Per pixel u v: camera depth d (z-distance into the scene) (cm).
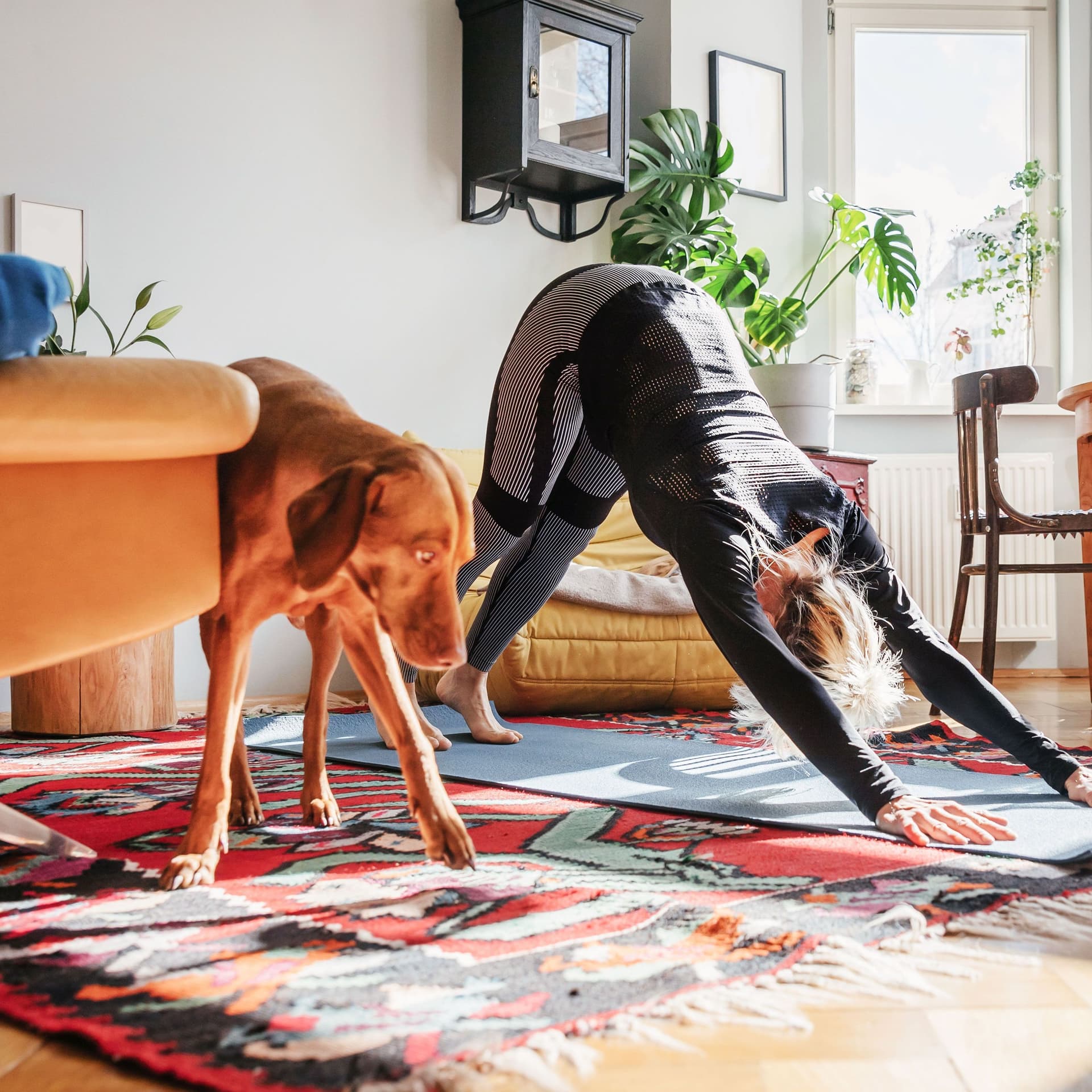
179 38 333
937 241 455
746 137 432
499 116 370
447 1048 71
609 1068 71
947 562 423
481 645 229
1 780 188
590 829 143
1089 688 369
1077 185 443
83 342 316
